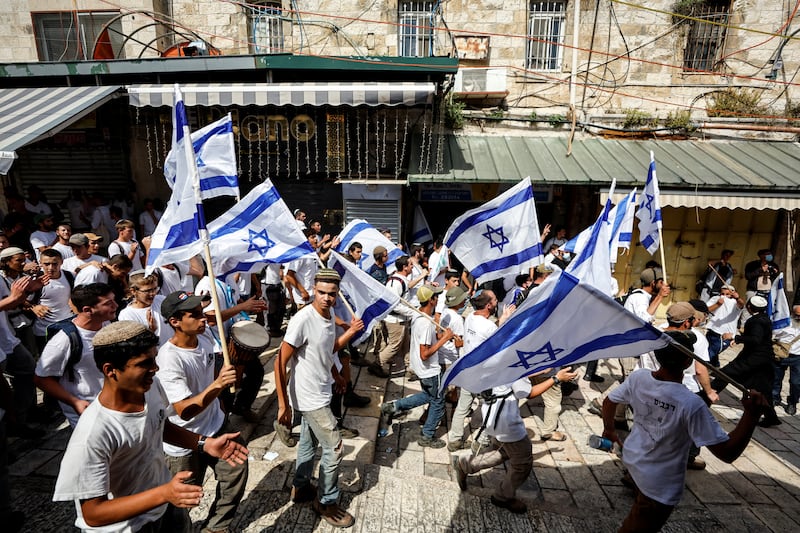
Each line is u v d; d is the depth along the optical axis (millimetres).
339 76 10000
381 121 10945
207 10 11094
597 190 9930
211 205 11211
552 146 11031
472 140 11242
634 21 10969
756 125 11125
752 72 11031
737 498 4457
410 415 5992
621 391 3424
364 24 11047
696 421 2906
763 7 10727
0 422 3107
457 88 11242
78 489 1967
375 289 4980
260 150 10516
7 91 9492
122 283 5637
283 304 8117
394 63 9328
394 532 3539
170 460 3043
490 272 6047
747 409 2783
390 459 5008
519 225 5805
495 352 3357
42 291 5395
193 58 9398
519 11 11000
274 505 3740
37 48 11227
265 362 6816
